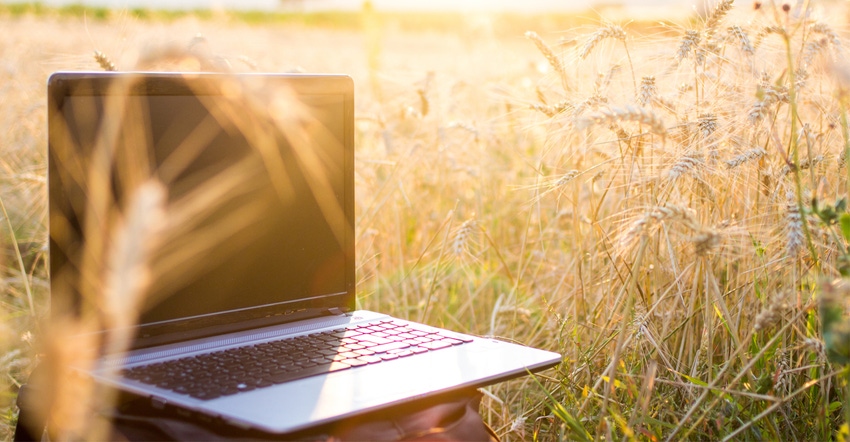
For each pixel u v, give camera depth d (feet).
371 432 4.35
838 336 4.02
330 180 6.20
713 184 6.86
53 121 4.79
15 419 6.72
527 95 9.68
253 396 4.38
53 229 4.81
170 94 5.26
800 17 6.39
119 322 2.70
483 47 19.67
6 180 11.26
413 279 10.27
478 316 10.05
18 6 42.11
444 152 11.86
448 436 4.49
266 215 5.82
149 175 5.15
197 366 4.88
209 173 5.46
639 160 7.11
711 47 7.03
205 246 5.48
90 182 4.90
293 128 5.92
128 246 2.63
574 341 6.81
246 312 5.74
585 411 6.26
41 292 9.48
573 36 8.00
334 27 57.77
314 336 5.70
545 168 9.56
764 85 6.51
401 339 5.71
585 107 6.83
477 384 4.84
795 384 6.32
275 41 34.99
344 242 6.35
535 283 9.15
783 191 6.58
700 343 6.85
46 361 3.56
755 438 5.91
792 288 6.01
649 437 5.66
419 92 10.93
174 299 5.35
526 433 6.82
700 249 4.73
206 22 23.99
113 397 4.42
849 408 4.45
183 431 4.18
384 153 12.58
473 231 7.79
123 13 9.25
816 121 6.98
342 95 6.23
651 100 6.73
